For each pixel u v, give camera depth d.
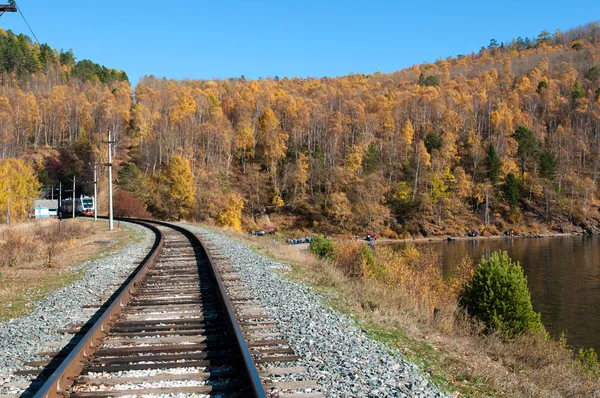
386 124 136.88
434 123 145.12
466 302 14.52
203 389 4.90
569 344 23.06
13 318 8.92
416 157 114.69
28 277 14.20
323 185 110.12
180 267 14.69
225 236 28.36
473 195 108.06
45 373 5.62
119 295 9.24
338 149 127.19
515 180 107.88
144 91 179.62
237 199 76.19
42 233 28.91
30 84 173.12
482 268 14.58
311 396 4.76
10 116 129.50
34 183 78.19
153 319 8.07
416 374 5.87
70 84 186.00
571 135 135.88
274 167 116.94
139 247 22.11
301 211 102.94
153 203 82.06
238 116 147.62
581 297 33.91
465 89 175.00
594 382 8.80
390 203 104.69
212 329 7.38
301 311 8.81
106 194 82.38
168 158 108.00
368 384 5.21
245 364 5.10
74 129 138.00
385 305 10.33
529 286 38.41
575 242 78.44
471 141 127.69
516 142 123.31
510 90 174.88
